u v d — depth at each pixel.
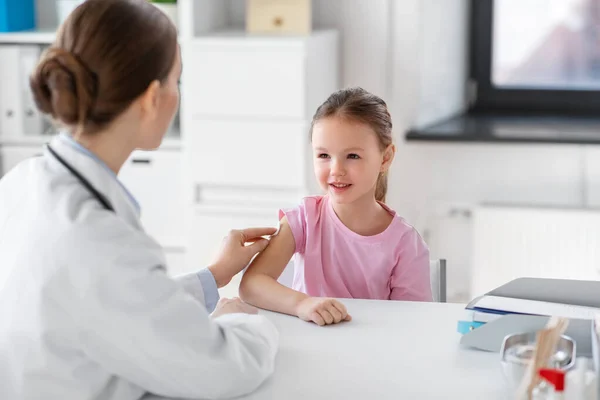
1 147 3.25
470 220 3.39
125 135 1.25
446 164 3.37
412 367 1.35
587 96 3.59
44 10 3.51
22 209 1.22
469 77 3.67
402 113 3.36
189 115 3.07
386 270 1.76
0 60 3.19
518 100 3.64
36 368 1.18
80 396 1.19
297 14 3.16
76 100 1.20
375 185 1.82
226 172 3.09
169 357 1.19
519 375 1.22
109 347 1.18
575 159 3.29
